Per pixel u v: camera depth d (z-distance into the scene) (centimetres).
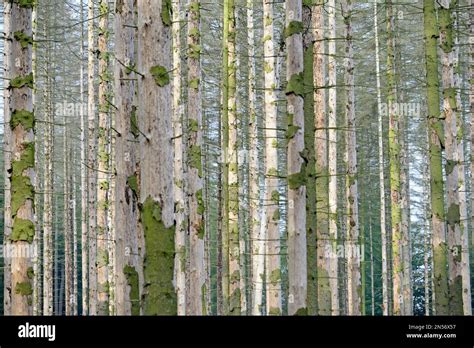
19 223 850
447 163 1238
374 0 2439
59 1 2564
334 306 1819
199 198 1387
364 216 3334
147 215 759
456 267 1214
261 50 2664
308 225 1048
